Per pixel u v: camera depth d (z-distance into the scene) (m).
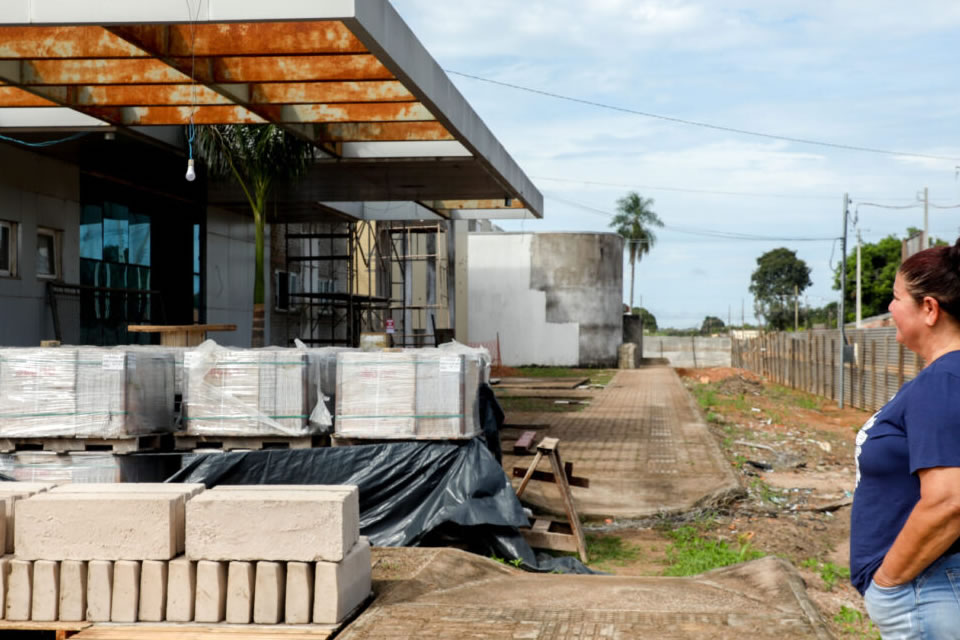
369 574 5.92
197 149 15.44
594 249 48.72
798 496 12.96
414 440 8.26
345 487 5.82
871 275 67.44
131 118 12.88
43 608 5.38
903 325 2.95
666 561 8.91
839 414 27.58
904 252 45.03
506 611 5.62
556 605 5.77
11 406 7.89
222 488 5.75
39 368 7.89
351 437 8.27
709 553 8.92
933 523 2.61
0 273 13.95
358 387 8.27
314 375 8.48
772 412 26.09
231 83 10.82
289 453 8.15
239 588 5.32
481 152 14.82
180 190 18.86
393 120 12.53
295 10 8.26
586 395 28.50
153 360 8.27
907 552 2.69
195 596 5.38
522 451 10.38
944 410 2.64
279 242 24.44
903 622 2.79
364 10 8.55
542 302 48.78
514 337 49.00
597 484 12.57
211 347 8.31
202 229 19.78
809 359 36.41
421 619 5.43
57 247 15.64
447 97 12.23
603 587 6.34
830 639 5.00
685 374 48.16
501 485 8.26
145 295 19.17
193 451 8.31
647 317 103.62
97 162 16.11
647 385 34.31
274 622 5.30
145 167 16.88
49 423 7.85
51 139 14.01
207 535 5.34
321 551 5.30
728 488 11.98
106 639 5.08
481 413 9.88
